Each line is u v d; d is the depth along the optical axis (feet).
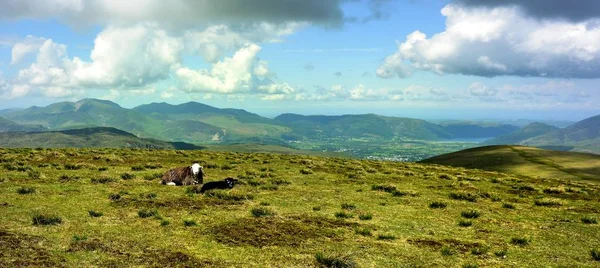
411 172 143.74
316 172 131.75
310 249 50.96
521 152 329.52
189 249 48.70
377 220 68.28
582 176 215.10
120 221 59.98
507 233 63.41
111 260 43.24
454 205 84.17
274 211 69.00
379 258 48.65
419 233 61.36
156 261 43.70
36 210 63.57
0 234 49.52
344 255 48.73
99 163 133.80
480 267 47.11
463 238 59.72
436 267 46.42
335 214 70.03
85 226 56.24
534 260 50.52
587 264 49.49
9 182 87.71
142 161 144.97
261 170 132.67
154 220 61.52
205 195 82.74
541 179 162.30
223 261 45.11
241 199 80.33
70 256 43.65
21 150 169.89
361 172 135.54
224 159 168.35
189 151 202.39
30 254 43.29
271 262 45.50
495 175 167.12
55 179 93.91
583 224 70.74
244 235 55.52
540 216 77.00
